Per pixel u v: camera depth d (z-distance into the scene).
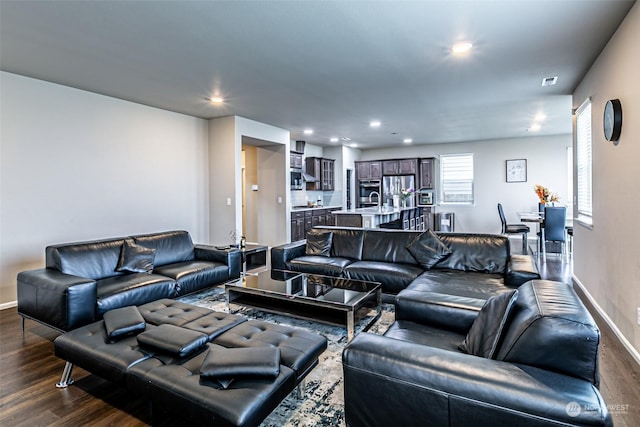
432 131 7.50
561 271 5.23
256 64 3.53
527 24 2.76
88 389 2.19
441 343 1.89
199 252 4.45
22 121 3.84
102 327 2.27
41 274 3.05
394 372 1.37
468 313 2.04
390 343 1.49
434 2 2.43
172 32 2.83
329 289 3.31
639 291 2.46
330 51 3.23
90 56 3.31
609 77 3.05
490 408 1.18
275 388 1.64
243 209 8.00
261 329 2.24
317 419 1.87
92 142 4.46
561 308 1.35
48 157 4.06
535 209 8.48
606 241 3.20
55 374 2.38
